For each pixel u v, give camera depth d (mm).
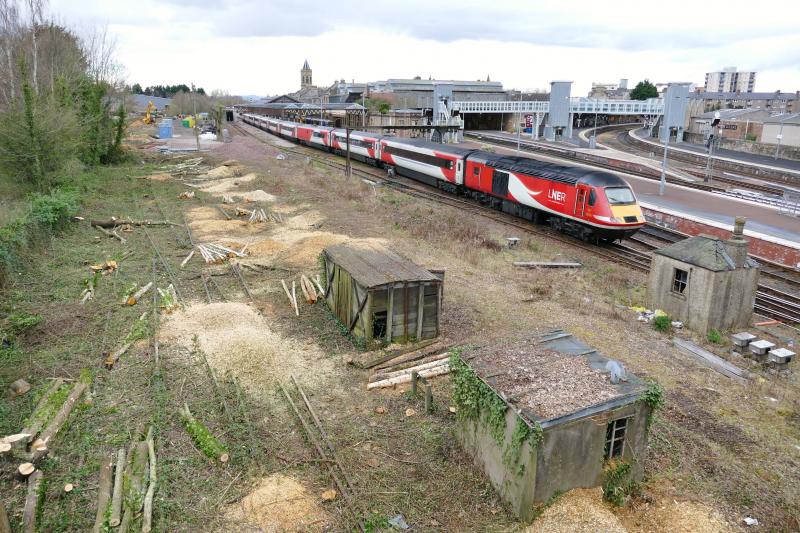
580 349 9016
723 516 7504
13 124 25984
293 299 14602
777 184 40594
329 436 8984
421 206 28875
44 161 27438
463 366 8477
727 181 39406
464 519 7375
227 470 8109
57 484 7719
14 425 8953
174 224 23031
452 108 71938
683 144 69312
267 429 9125
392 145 38938
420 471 8250
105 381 10383
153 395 9914
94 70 42219
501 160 27906
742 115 74625
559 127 74812
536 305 15031
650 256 21109
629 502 7676
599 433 7391
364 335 12023
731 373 11516
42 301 14156
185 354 11531
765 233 23031
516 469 7277
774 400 10516
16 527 6895
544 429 6980
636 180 38188
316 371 11117
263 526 7074
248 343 11711
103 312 13547
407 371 11125
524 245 22125
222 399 9719
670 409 10000
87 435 8727
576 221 22984
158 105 137250
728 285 13570
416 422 9484
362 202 28766
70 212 21609
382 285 11727
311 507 7406
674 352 12523
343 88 133875
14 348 11414
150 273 16656
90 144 36344
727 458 8703
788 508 7688
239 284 16078
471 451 8422
